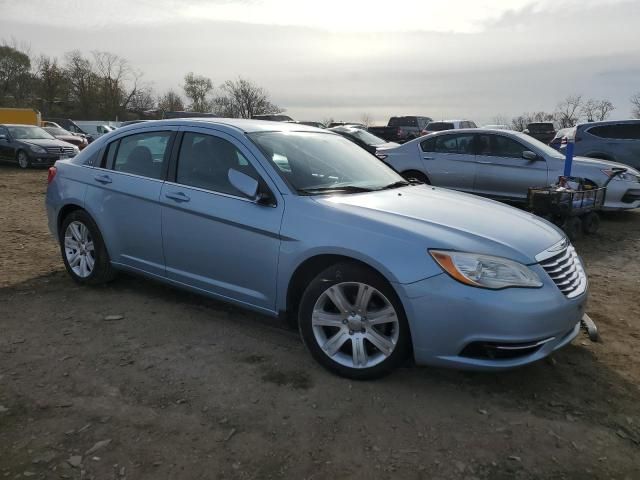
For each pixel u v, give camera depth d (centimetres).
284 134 431
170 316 434
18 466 252
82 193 480
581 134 1212
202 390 322
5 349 371
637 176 917
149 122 465
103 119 7106
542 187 829
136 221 441
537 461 264
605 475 256
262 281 369
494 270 301
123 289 494
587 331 407
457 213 355
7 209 954
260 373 344
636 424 297
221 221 382
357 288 330
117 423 287
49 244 670
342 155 450
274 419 294
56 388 322
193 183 410
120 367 349
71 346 378
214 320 428
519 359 304
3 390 318
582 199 766
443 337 303
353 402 312
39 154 1859
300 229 346
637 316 466
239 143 397
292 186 369
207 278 404
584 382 343
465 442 278
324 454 266
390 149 1067
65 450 264
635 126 1156
